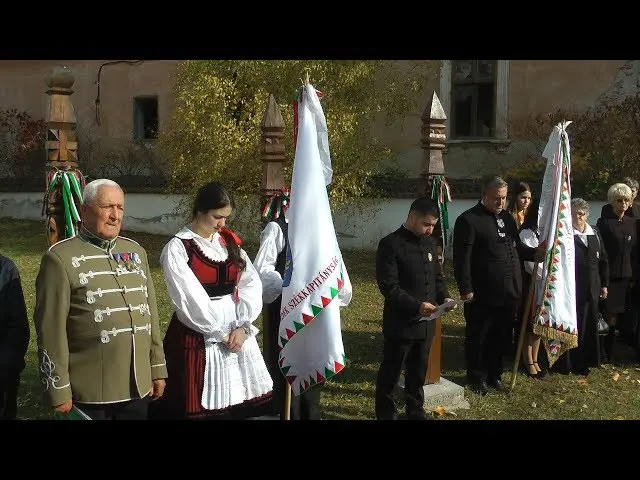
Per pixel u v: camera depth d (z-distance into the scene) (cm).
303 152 407
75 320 331
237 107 1131
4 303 367
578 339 638
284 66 1071
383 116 1355
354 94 1166
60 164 421
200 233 405
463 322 815
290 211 405
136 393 347
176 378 396
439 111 566
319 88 1099
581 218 643
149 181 1500
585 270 635
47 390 322
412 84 1224
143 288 358
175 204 1438
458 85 1359
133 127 1630
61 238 418
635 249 682
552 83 1286
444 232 571
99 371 334
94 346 333
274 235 456
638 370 655
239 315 407
